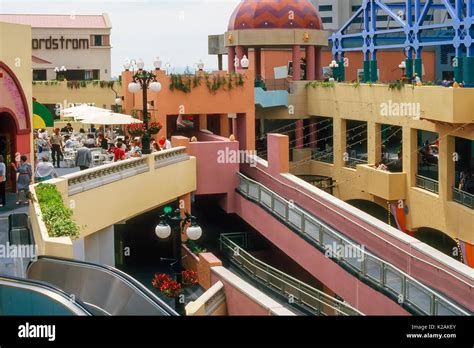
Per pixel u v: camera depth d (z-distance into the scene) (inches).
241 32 1904.5
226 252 1197.1
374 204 1684.3
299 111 1886.1
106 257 1031.6
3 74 1099.9
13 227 845.2
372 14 1855.3
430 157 1459.2
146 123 1146.0
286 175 1300.4
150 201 1147.9
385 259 981.8
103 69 2760.8
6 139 1146.0
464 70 1374.3
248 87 1535.4
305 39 1913.1
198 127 1664.6
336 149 1747.0
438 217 1315.2
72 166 1378.0
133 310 666.8
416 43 1646.2
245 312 892.0
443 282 850.1
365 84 1594.5
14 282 579.5
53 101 2153.1
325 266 1024.9
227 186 1350.9
